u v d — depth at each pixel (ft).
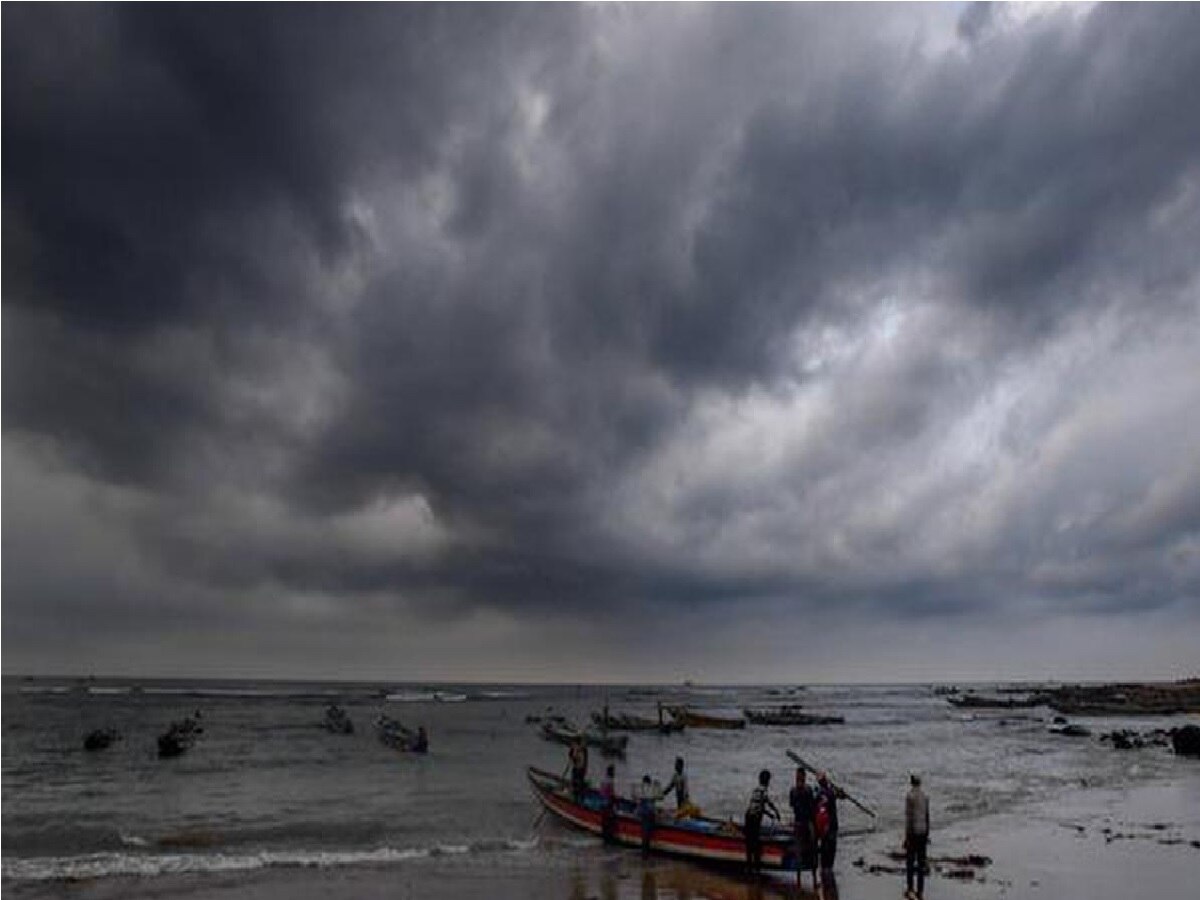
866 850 76.23
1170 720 343.46
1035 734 277.03
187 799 122.31
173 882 65.51
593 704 570.87
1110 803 108.47
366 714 404.36
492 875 67.10
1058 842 79.30
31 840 86.33
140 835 89.25
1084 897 58.54
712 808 112.78
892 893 60.18
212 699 533.96
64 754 201.05
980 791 123.65
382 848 78.74
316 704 488.85
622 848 77.15
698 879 65.57
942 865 69.00
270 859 73.46
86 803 118.01
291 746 226.17
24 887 64.13
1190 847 76.54
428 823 95.96
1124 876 64.75
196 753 204.33
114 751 208.74
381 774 157.58
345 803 116.06
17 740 241.14
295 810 109.19
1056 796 116.47
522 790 131.23
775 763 185.47
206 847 81.51
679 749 231.09
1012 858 71.61
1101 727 303.07
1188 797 114.62
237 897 60.54
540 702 599.16
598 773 166.40
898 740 256.93
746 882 64.69
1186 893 59.67
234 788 136.26
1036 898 58.29
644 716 428.15
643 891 61.98
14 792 131.95
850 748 225.35
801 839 63.31
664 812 76.38
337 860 72.90
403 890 62.49
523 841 81.05
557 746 232.12
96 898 60.75
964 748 219.41
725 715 439.22
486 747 229.04
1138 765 164.04
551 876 66.64
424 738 206.08
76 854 78.02
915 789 59.21
